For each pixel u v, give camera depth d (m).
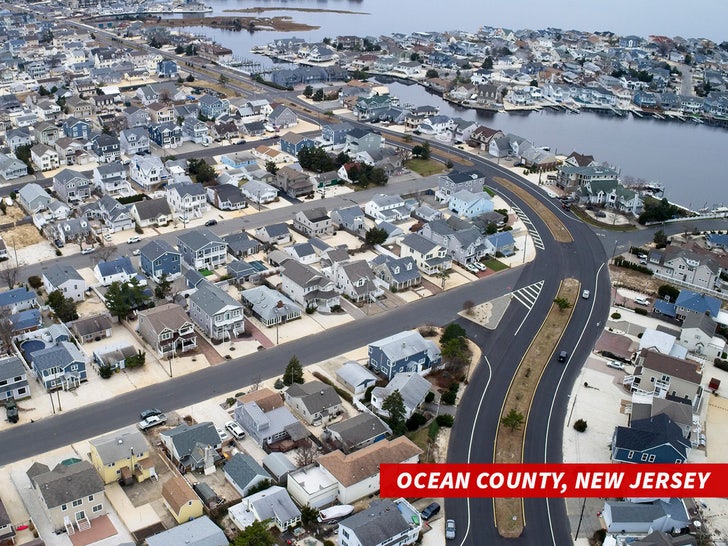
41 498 72.12
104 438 82.62
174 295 114.75
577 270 134.88
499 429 90.12
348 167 170.62
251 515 72.69
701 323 109.88
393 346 98.38
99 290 116.50
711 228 158.88
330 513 74.19
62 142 177.00
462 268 133.25
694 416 93.19
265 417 85.50
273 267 127.75
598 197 167.38
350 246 138.25
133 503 75.25
